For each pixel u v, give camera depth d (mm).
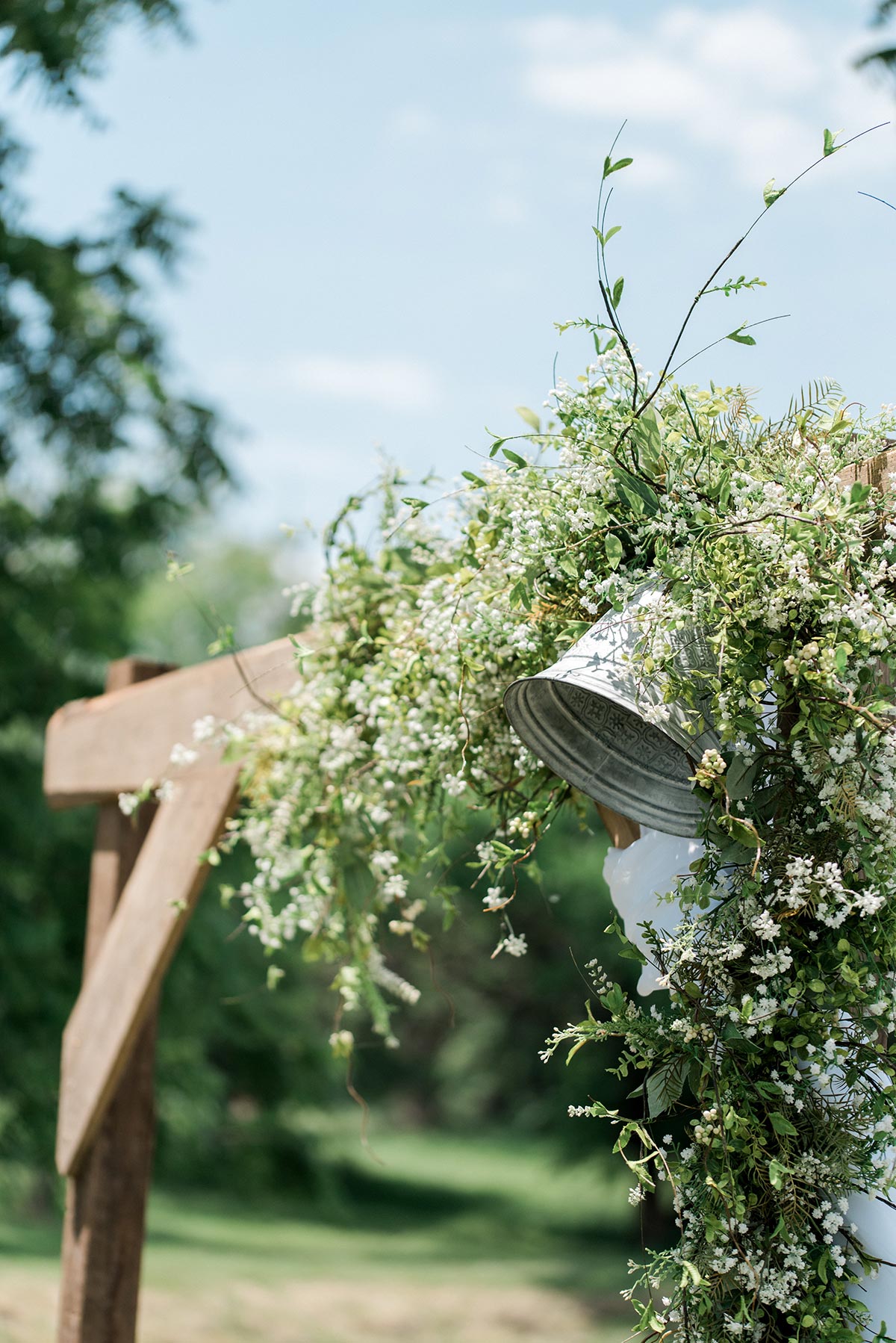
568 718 2018
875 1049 1660
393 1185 20750
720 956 1677
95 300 10320
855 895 1585
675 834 1927
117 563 10844
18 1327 6465
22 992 9672
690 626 1722
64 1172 3537
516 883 2262
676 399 1943
